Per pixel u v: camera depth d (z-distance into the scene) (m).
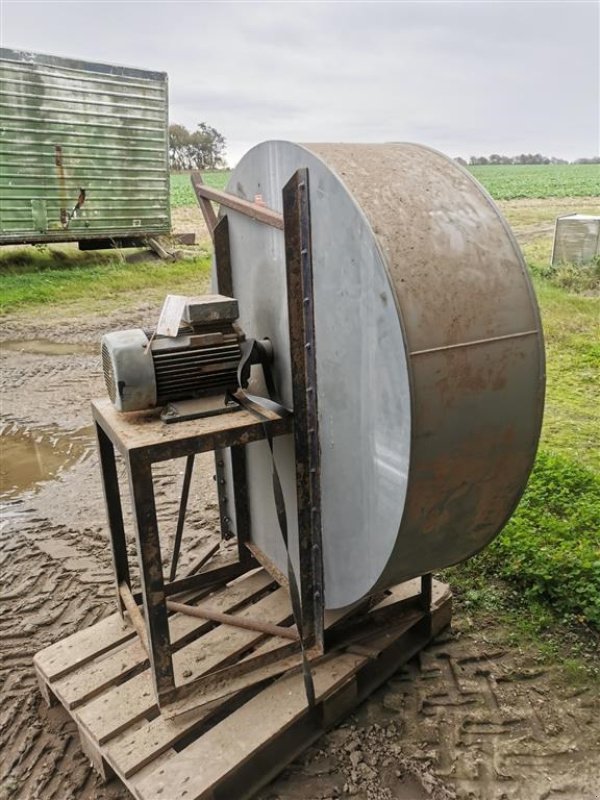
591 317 8.12
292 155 2.22
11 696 2.70
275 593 2.86
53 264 12.61
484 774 2.23
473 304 1.94
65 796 2.26
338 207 1.99
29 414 5.97
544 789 2.17
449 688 2.59
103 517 4.12
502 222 2.09
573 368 6.56
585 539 3.35
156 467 4.79
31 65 11.05
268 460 2.74
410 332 1.84
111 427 2.17
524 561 3.19
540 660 2.71
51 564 3.61
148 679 2.45
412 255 1.90
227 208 2.76
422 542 2.12
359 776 2.25
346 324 2.05
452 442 1.96
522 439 2.10
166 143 12.86
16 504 4.34
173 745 2.23
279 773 2.24
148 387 2.18
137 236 13.12
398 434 1.93
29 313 9.62
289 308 2.16
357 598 2.29
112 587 3.37
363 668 2.64
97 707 2.33
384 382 1.94
